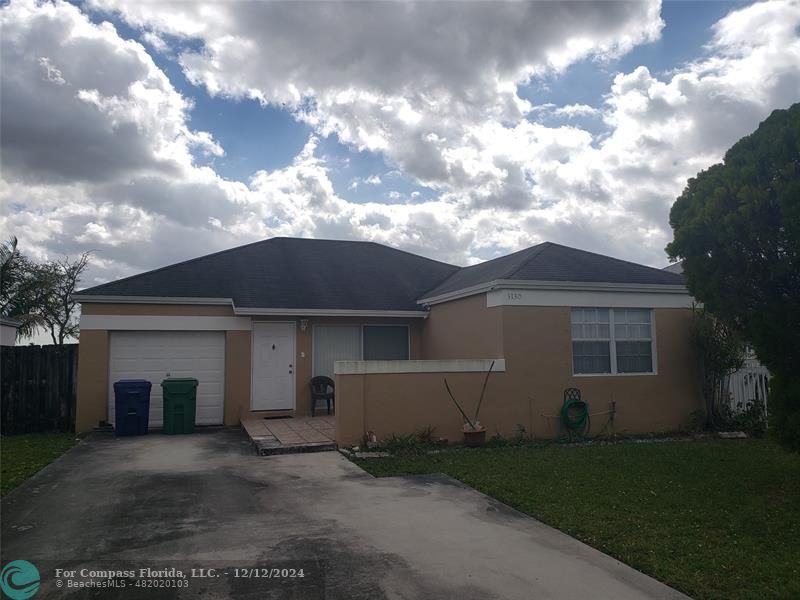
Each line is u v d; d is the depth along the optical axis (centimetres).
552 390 1272
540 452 1105
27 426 1427
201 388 1506
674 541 612
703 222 830
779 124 785
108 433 1388
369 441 1136
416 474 928
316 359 1603
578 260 1443
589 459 1031
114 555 570
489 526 667
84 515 704
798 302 793
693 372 1387
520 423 1242
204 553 576
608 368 1328
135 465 1002
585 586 506
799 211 730
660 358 1360
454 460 1027
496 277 1295
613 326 1343
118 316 1452
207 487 844
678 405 1363
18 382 1430
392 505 752
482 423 1216
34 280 2062
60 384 1453
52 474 931
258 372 1541
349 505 752
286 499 779
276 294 1573
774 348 801
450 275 1903
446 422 1195
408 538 625
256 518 692
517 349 1255
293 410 1552
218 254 1756
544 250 1477
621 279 1339
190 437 1325
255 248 1845
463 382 1212
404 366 1177
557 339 1285
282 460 1043
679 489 821
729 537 626
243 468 976
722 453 1088
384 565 548
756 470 941
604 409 1304
